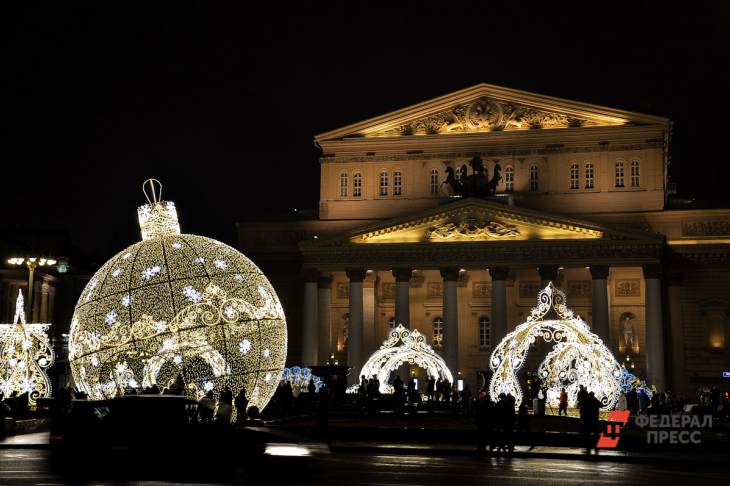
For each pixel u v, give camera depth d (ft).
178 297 131.23
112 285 133.08
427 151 306.14
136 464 81.00
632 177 295.07
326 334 296.51
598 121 297.74
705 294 293.23
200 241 137.59
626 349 297.33
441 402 218.18
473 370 305.12
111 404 83.71
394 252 283.38
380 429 151.43
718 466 122.01
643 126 293.84
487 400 138.92
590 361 178.91
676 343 291.99
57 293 361.10
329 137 314.14
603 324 269.03
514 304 306.35
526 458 130.93
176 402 83.76
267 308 137.80
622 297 299.38
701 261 293.64
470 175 287.07
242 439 80.64
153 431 81.56
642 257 269.03
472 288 309.83
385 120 309.42
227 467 79.20
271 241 318.24
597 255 271.49
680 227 292.20
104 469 81.87
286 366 311.27
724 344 290.76
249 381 135.13
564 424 175.32
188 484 83.15
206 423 82.64
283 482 77.87
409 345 226.58
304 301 288.30
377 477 96.27
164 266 132.98
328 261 287.28
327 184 313.32
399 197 306.35
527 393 220.23
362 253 285.23
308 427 153.38
